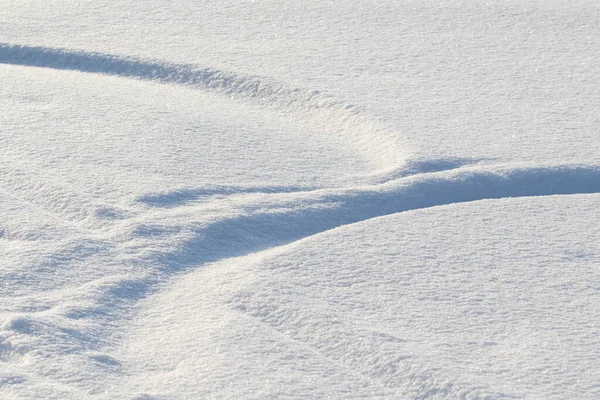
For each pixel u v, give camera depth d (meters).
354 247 3.97
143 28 7.54
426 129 5.48
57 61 6.83
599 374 3.03
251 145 5.25
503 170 4.89
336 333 3.25
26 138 5.09
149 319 3.41
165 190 4.46
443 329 3.31
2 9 8.02
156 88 6.34
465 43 7.27
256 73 6.43
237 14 7.99
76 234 4.01
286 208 4.38
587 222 4.30
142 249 3.89
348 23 7.76
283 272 3.73
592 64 6.81
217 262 3.90
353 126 5.63
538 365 3.08
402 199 4.61
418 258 3.88
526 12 8.15
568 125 5.60
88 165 4.74
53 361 3.04
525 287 3.65
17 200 4.36
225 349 3.16
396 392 2.97
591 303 3.53
